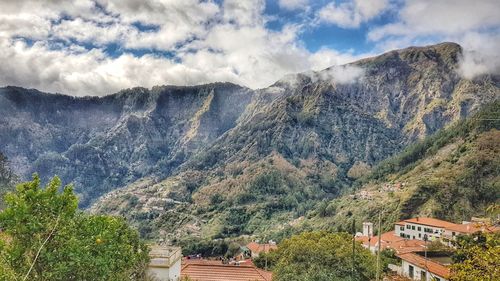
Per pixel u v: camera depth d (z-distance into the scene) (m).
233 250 138.62
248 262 76.62
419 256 53.38
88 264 21.06
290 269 44.72
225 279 47.59
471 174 134.25
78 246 20.53
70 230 21.09
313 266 43.22
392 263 60.78
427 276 45.56
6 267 18.38
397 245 84.00
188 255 143.50
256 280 47.38
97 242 21.80
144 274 36.09
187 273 49.34
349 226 140.88
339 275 44.00
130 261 28.98
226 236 198.12
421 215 125.56
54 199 20.75
